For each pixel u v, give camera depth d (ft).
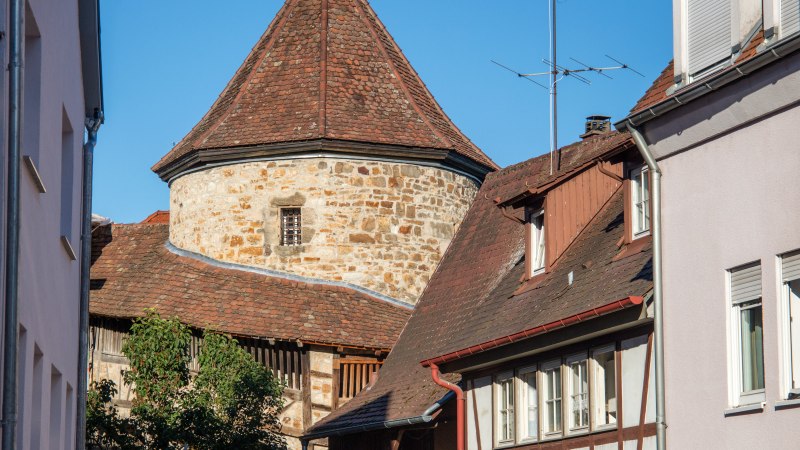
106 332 107.45
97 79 63.57
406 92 120.78
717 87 51.11
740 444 50.57
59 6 50.21
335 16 123.54
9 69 37.60
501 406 73.97
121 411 103.60
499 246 89.30
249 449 91.71
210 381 94.58
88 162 65.41
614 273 64.85
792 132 48.67
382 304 113.91
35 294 44.88
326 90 118.11
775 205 49.42
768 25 49.73
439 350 86.22
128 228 124.26
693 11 55.11
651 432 59.06
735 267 51.62
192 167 119.24
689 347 54.24
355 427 89.86
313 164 115.55
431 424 83.46
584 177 75.82
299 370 104.73
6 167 37.55
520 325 71.00
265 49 123.03
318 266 114.62
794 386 48.21
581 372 66.03
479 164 121.70
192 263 116.06
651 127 56.18
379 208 116.47
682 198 55.06
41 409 47.67
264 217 115.85
